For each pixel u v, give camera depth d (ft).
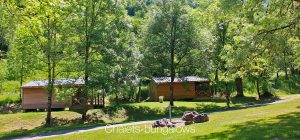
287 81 225.35
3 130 106.73
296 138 44.96
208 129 58.80
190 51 150.30
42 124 115.75
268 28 65.67
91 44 119.65
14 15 41.86
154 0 150.00
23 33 43.62
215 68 155.02
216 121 72.84
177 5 145.48
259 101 164.86
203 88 195.93
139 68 151.64
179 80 157.89
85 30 115.75
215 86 181.37
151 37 150.20
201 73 153.69
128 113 135.44
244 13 67.82
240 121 67.36
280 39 66.23
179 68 156.76
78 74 117.50
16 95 176.76
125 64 128.16
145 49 152.05
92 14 115.96
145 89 222.69
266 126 55.67
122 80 123.54
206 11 76.84
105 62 120.98
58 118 121.70
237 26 72.13
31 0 39.96
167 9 147.13
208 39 150.51
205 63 150.00
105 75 115.44
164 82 183.83
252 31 66.90
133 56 130.11
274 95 188.96
